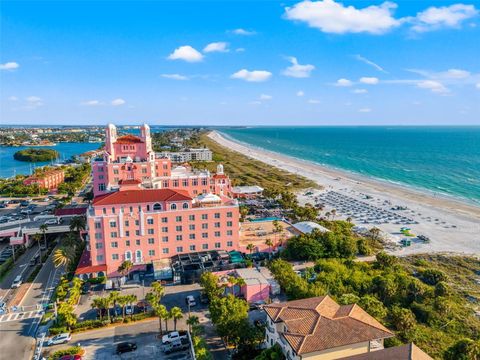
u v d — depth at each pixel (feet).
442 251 440.86
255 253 400.67
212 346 245.86
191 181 482.69
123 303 265.95
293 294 286.46
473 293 327.67
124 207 354.13
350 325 199.21
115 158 486.79
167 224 366.84
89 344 249.96
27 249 434.71
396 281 315.58
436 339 246.88
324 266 341.21
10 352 242.37
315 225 459.32
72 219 458.50
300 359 180.75
